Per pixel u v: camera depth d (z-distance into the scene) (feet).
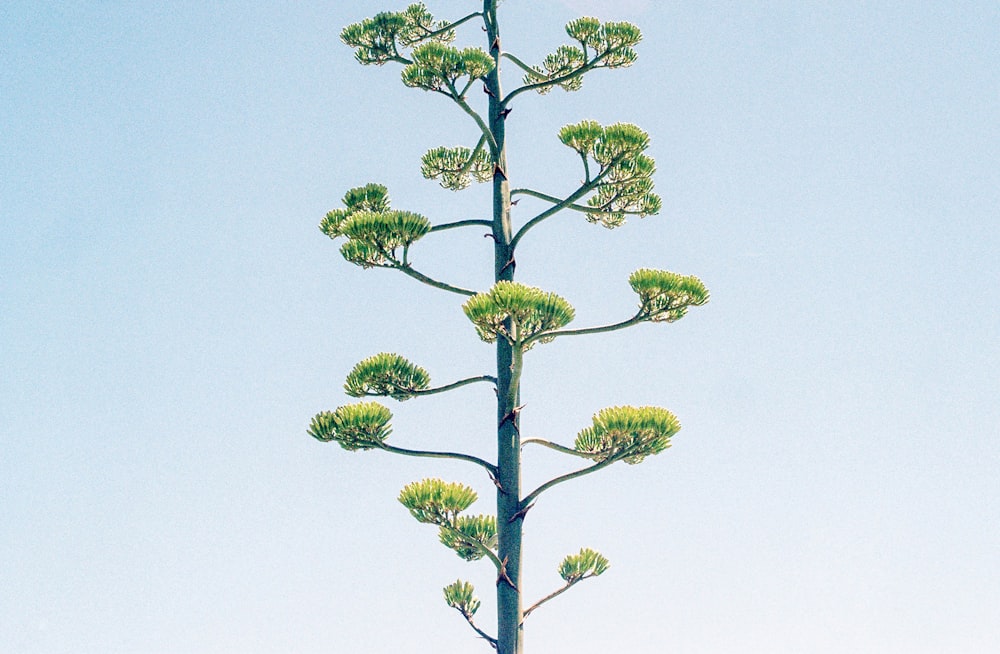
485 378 23.49
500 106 25.91
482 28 27.17
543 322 20.66
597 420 21.31
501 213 24.57
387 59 27.94
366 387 23.90
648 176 24.41
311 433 22.54
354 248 23.59
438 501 21.42
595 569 23.41
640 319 21.93
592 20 25.94
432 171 30.09
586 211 25.17
